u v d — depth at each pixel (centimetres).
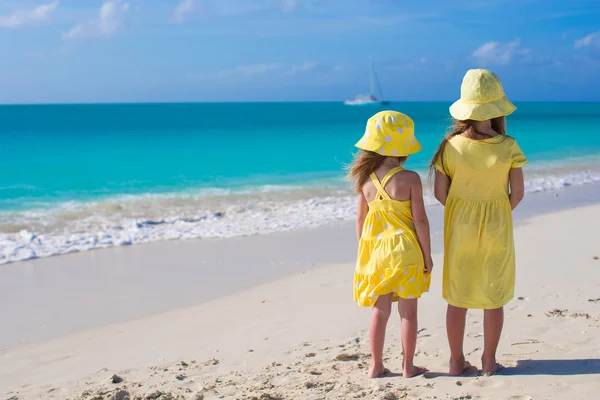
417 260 355
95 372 425
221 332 508
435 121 4922
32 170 1845
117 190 1494
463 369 363
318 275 709
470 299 348
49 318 573
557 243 795
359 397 333
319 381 367
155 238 962
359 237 378
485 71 351
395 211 357
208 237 966
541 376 343
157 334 515
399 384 349
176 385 380
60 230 1034
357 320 516
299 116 7450
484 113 342
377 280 357
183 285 684
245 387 365
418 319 493
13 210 1213
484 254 347
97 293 659
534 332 432
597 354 374
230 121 5697
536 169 1878
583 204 1224
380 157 363
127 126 4550
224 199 1361
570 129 3828
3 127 4381
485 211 346
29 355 473
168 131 3778
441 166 361
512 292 357
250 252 851
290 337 478
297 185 1577
